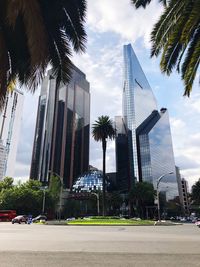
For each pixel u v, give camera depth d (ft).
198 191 279.28
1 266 24.59
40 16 22.26
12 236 62.44
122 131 609.42
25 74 29.25
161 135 592.60
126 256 30.81
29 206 281.13
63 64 31.50
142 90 625.82
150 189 346.54
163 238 56.49
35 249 37.17
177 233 75.36
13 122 110.01
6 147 381.81
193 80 36.96
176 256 30.91
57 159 460.55
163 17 38.73
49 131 465.88
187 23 32.83
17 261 27.22
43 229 98.43
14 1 20.16
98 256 30.76
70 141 483.92
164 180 549.13
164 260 28.19
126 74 616.39
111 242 47.26
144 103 612.70
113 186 544.21
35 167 469.57
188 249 37.70
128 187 540.93
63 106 453.17
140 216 408.05
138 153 547.49
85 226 129.29
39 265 25.17
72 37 33.35
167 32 38.58
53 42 31.50
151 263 26.48
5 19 23.72
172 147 618.44
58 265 25.25
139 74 637.30
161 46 39.88
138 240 51.29
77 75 474.08
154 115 629.92
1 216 245.86
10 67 29.48
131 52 634.02
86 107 527.40
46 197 291.17
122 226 127.34
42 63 23.30
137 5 40.86
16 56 29.37
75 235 65.62
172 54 41.32
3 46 24.25
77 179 469.57
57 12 31.42
